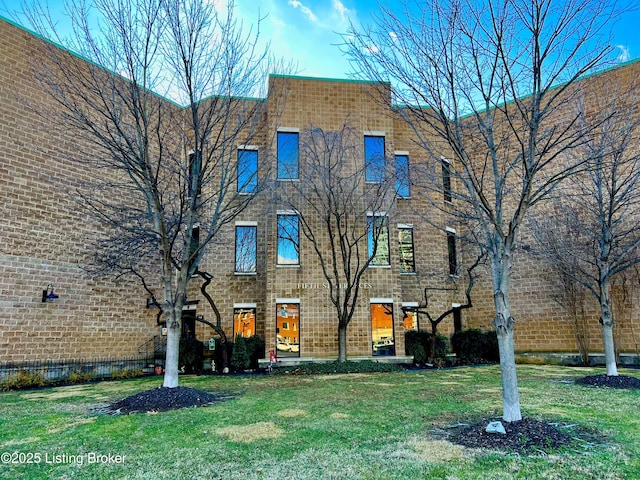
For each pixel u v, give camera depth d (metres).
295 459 5.24
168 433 6.52
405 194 18.58
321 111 17.70
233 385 11.71
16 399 10.03
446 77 7.08
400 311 16.80
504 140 8.09
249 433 6.45
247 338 16.27
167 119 13.20
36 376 12.72
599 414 7.29
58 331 13.96
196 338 17.03
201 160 10.58
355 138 17.47
